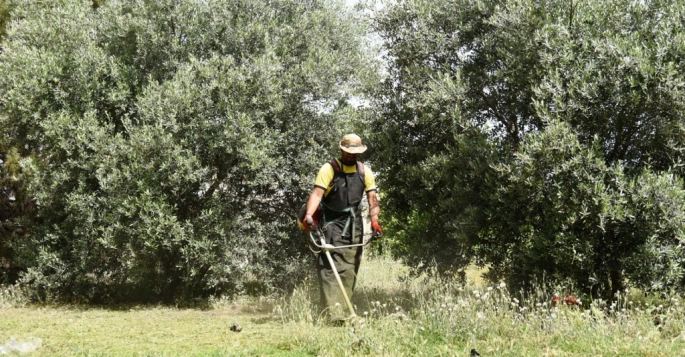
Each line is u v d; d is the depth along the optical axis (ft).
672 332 20.90
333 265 22.58
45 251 32.19
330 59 32.27
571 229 24.09
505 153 25.08
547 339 20.24
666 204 21.90
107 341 22.21
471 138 25.94
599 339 19.83
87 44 33.24
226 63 30.78
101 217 30.99
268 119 32.48
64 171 31.76
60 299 33.24
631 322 20.85
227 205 31.45
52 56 32.24
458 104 25.98
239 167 31.09
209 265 31.76
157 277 33.17
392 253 30.48
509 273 26.48
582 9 25.09
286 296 32.42
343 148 23.48
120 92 31.81
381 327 20.85
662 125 23.35
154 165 30.63
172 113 30.17
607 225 23.53
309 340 20.36
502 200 24.70
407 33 28.27
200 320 27.20
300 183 31.91
